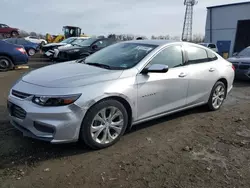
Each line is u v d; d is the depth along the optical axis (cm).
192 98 502
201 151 377
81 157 347
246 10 2722
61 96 327
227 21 2905
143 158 351
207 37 3145
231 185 296
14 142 379
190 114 547
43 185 286
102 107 357
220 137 430
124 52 458
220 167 334
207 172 321
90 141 355
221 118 527
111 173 313
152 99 421
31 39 3297
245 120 519
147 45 463
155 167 330
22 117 345
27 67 1246
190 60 498
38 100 331
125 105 391
